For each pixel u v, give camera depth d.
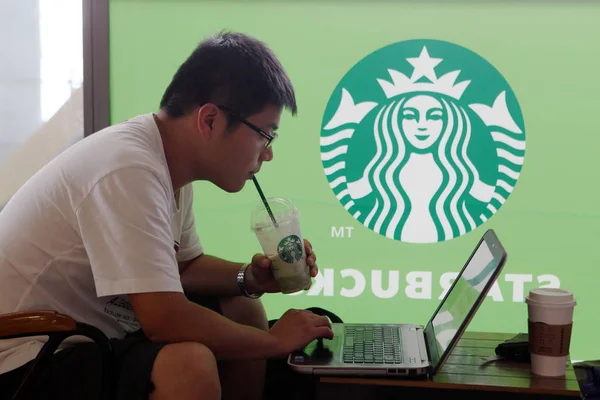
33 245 1.42
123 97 2.53
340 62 2.52
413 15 2.49
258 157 1.58
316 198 2.55
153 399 1.25
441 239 2.53
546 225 2.50
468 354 1.54
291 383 1.61
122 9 2.51
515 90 2.48
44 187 1.45
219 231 2.56
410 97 2.51
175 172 1.57
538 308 1.36
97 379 1.27
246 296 1.80
